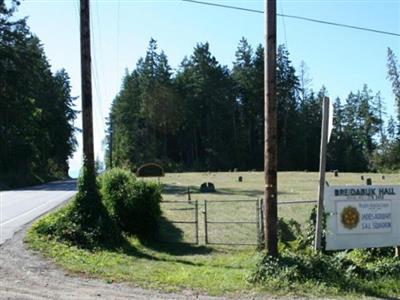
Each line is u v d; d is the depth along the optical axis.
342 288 9.72
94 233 15.70
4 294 8.86
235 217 26.84
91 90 16.72
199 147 116.31
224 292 9.42
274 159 10.91
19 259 12.15
